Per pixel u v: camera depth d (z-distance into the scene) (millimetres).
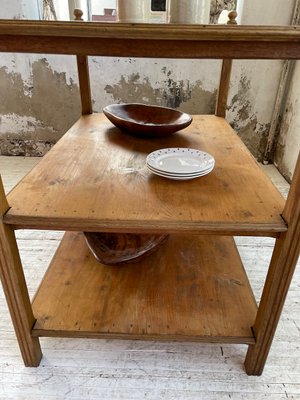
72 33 486
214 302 799
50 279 858
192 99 1763
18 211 621
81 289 829
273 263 636
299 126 1536
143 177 765
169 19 665
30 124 1824
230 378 748
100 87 1739
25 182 725
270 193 710
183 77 1702
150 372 757
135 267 903
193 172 741
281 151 1743
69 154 877
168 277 874
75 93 1732
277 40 490
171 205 657
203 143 987
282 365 780
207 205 660
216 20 1677
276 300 654
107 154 885
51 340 831
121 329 728
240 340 711
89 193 690
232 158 887
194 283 855
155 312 769
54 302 790
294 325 879
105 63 1676
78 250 964
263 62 1629
